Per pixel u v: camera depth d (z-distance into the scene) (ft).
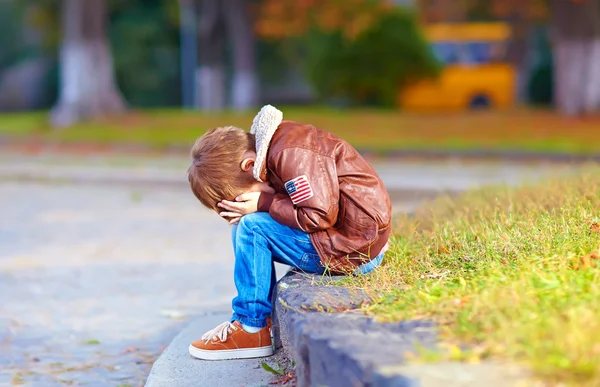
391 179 46.09
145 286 22.29
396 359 9.23
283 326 12.92
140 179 48.39
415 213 21.71
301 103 155.53
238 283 13.97
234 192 13.52
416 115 86.99
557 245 13.67
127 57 136.67
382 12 94.27
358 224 13.32
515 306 10.21
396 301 11.79
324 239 13.34
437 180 45.27
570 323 9.31
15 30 157.69
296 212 13.17
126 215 35.58
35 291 21.84
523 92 118.11
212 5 100.83
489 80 96.78
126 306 20.18
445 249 15.12
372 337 10.13
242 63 104.27
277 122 13.29
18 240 29.48
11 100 148.25
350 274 13.64
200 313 19.39
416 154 60.75
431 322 10.66
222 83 103.24
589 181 21.39
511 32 115.24
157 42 139.64
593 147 60.23
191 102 134.92
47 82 149.38
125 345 17.01
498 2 110.73
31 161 60.08
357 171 13.43
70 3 83.71
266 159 13.17
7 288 22.21
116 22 138.72
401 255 14.75
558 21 82.69
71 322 18.80
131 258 26.18
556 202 18.57
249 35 104.17
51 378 14.97
